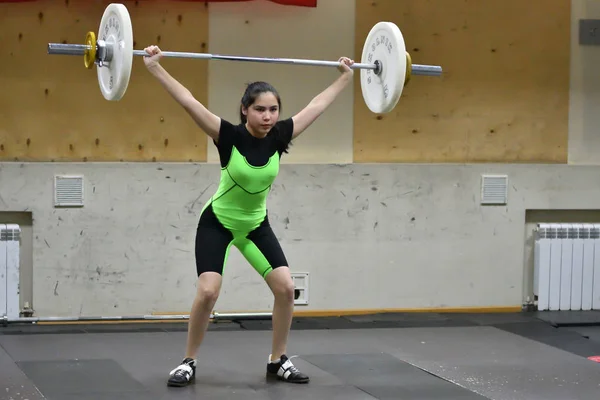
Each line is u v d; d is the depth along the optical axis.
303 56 6.98
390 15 7.12
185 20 6.77
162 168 6.77
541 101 7.47
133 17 6.70
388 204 7.19
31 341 5.95
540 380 5.12
